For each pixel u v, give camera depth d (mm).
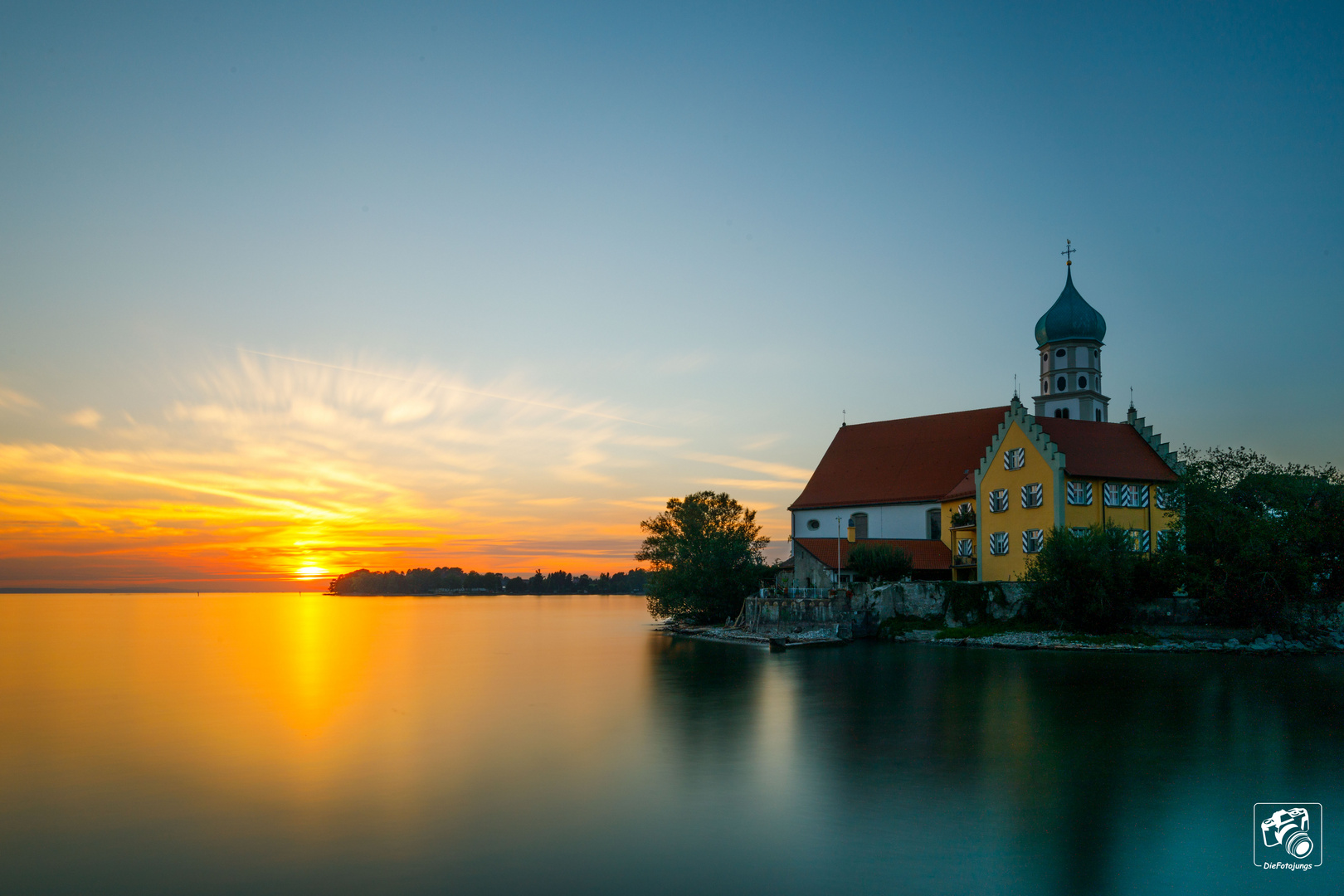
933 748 37781
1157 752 36656
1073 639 73562
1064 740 38969
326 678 68250
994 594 80062
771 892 23125
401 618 191375
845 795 31203
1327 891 23156
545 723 45594
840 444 115062
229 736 43125
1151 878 23953
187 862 25625
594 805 30484
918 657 69500
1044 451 79000
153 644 109375
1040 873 24234
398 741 41375
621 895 22984
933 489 101125
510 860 25438
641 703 51594
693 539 111938
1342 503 77062
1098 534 74812
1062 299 104188
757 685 57375
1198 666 62062
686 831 27688
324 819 29391
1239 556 73625
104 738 43125
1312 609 73000
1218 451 88750
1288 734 39719
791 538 100250
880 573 88125
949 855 25531
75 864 25609
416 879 24141
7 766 37125
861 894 22938
